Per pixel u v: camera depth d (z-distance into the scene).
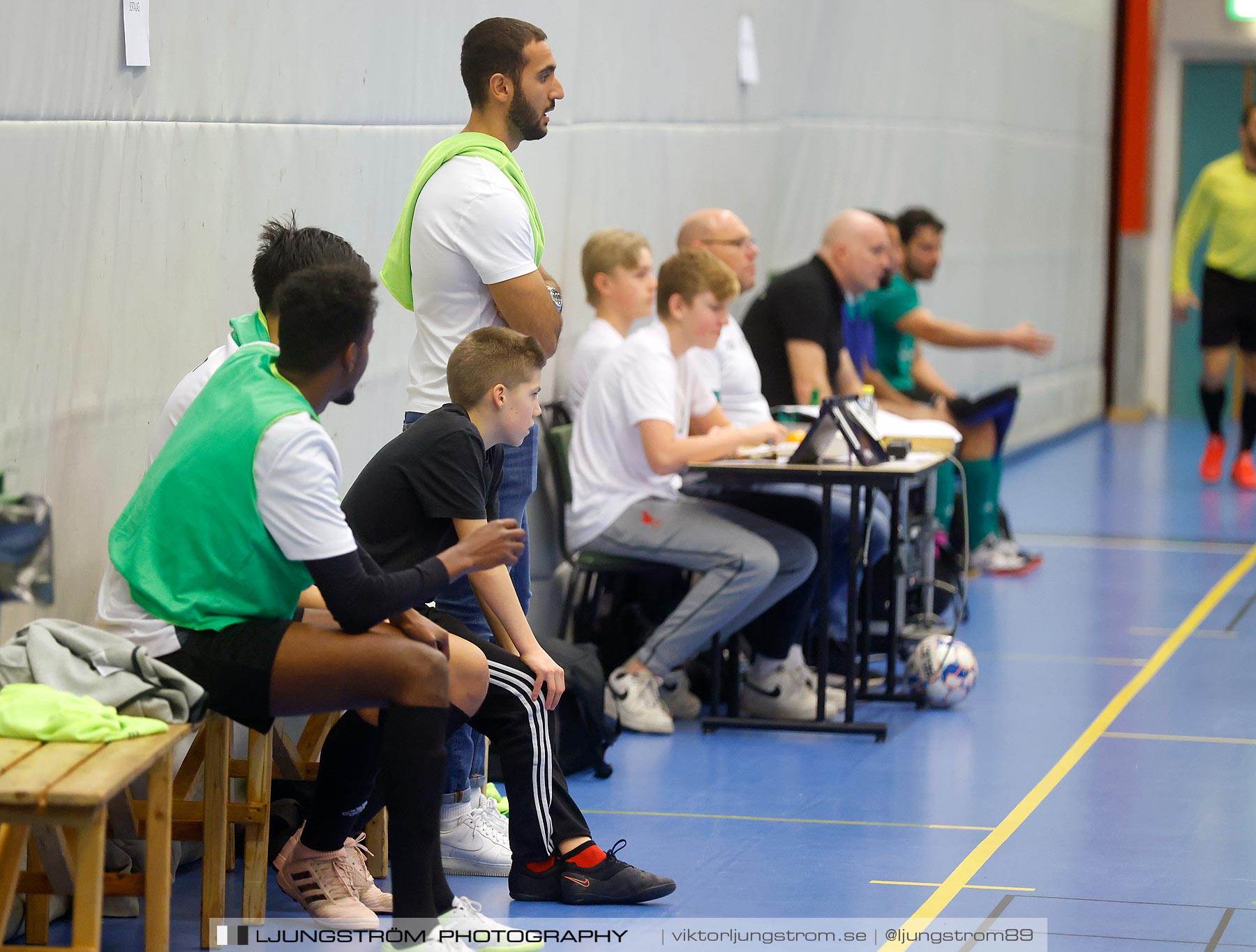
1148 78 43.34
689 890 11.01
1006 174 34.53
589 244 17.39
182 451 9.07
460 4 15.16
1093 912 10.55
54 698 8.35
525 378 10.43
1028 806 13.06
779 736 15.45
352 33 13.31
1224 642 19.45
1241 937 10.10
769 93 23.19
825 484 15.02
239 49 11.76
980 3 32.09
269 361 9.23
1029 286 36.75
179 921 10.27
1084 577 23.66
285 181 12.46
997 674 17.94
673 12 20.02
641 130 19.39
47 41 9.67
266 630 8.95
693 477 15.66
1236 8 42.66
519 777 10.53
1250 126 31.56
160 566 9.09
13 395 9.52
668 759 14.61
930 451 17.52
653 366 15.59
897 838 12.21
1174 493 31.53
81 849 7.64
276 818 11.38
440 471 10.05
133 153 10.63
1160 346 44.69
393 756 9.02
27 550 8.85
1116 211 44.28
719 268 15.55
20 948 7.73
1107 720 15.96
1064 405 40.50
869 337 21.91
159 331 11.04
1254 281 31.92
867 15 26.55
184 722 8.63
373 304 9.08
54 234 9.85
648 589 17.12
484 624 11.66
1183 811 12.92
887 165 27.80
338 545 8.76
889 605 16.77
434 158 11.49
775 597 15.89
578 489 16.08
